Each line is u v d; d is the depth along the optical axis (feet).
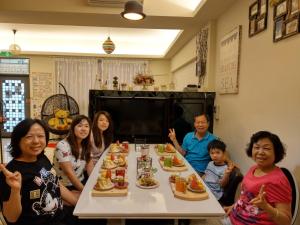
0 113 18.61
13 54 19.81
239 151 8.96
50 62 23.89
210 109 11.63
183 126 11.86
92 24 12.72
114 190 5.46
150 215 4.64
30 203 4.66
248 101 8.30
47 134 5.18
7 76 23.98
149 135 12.08
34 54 23.03
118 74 24.35
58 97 20.40
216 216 4.70
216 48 11.65
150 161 7.19
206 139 9.68
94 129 9.69
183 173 6.95
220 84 10.91
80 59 24.00
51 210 4.95
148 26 13.02
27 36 21.81
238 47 8.99
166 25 12.77
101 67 24.21
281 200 4.69
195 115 11.77
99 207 4.82
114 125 11.99
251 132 8.09
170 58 24.03
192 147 9.91
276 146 5.05
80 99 24.18
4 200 4.31
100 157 8.79
